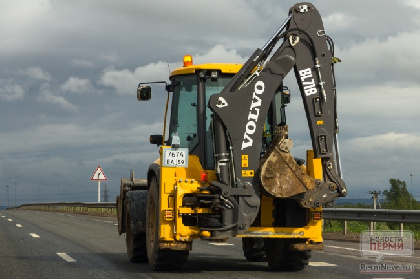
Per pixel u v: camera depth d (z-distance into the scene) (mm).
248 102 9516
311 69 9664
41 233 19625
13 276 9375
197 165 9953
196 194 9641
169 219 9648
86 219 32062
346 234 18766
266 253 10445
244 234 9406
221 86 10336
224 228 9367
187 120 10336
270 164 9328
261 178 9297
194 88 10383
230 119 9469
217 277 9273
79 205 52062
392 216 16281
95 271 10023
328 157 9547
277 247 10117
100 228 22781
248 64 9586
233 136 9445
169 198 9688
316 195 9445
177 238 9562
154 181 10344
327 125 9602
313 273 9758
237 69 10336
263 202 9859
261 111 9531
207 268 10578
